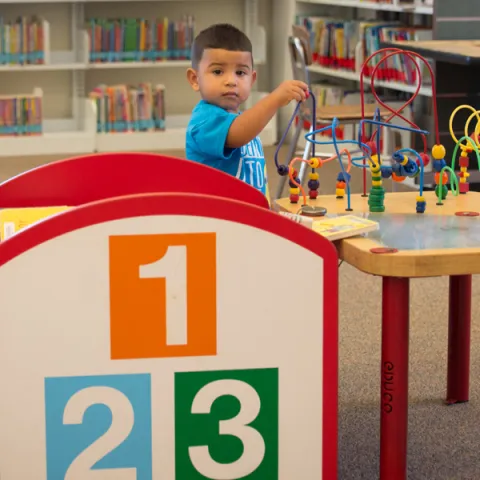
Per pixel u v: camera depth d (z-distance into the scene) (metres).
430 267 1.65
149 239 1.44
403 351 1.76
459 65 5.35
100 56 6.98
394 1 5.66
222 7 7.48
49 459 1.49
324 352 1.51
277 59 7.56
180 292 1.46
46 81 7.22
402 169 2.12
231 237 1.45
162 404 1.50
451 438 2.42
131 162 2.01
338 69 6.61
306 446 1.54
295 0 7.16
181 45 7.12
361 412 2.59
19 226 1.84
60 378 1.46
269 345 1.50
